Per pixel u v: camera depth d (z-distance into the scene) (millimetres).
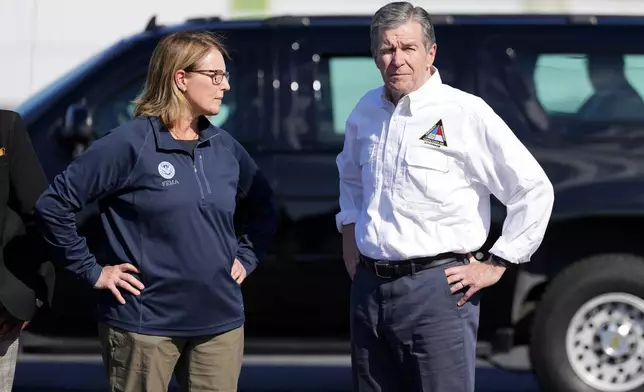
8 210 8898
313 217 12672
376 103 9031
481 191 8914
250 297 12758
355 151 9250
